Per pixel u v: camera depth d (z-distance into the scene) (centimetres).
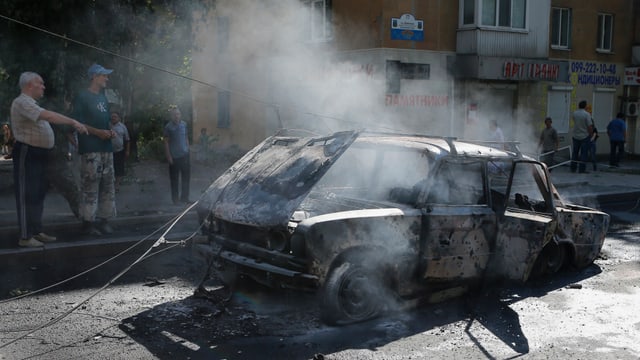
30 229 709
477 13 1817
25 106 679
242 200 539
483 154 582
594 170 1809
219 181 602
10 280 628
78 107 765
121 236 796
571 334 501
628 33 2330
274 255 493
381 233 505
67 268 681
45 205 986
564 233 674
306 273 478
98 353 439
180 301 562
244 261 514
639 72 2284
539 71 1967
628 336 499
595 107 2284
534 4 1955
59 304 552
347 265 493
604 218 718
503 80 1956
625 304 585
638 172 1781
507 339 486
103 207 811
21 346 451
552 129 1758
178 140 1034
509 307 568
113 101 1664
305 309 537
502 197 591
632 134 2359
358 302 505
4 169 1398
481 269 573
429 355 447
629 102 2342
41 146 701
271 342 463
